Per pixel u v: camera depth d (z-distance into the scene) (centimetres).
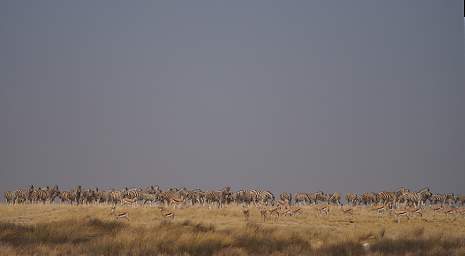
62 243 13662
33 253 11888
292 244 14375
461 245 13962
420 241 14375
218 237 14512
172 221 18688
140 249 12700
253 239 14788
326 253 13125
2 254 11500
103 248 12700
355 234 16575
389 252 13150
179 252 12738
